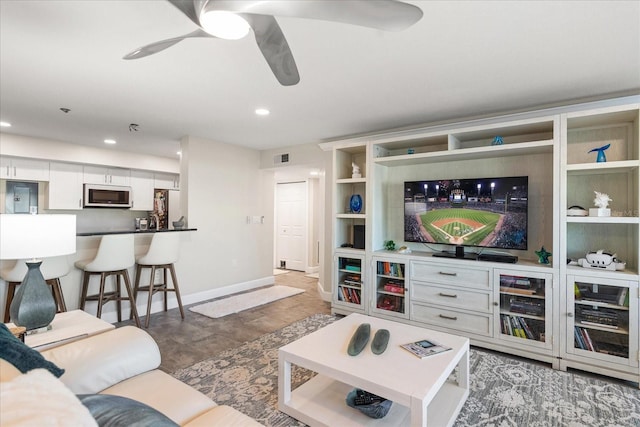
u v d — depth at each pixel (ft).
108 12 5.55
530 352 8.98
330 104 10.24
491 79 8.30
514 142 10.70
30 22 5.83
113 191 18.42
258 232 17.83
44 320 5.84
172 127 13.07
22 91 9.15
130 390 4.69
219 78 8.29
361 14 4.05
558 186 8.68
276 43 4.94
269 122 12.24
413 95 9.42
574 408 6.82
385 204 13.05
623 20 5.71
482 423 6.34
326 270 15.01
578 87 8.77
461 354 6.51
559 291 8.60
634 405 6.93
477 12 5.52
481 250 11.44
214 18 4.23
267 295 15.99
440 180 11.57
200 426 3.95
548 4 5.30
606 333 8.20
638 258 7.81
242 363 8.81
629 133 9.05
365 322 8.06
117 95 9.48
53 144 15.58
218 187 15.70
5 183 15.58
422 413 4.86
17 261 8.97
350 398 6.40
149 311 11.86
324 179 15.42
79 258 11.25
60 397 2.40
